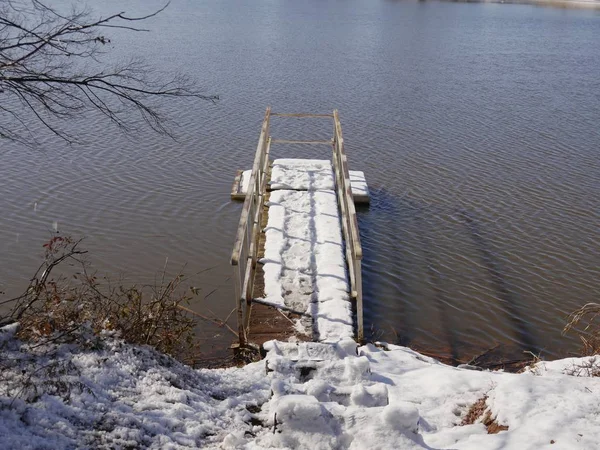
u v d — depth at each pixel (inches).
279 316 351.6
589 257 536.1
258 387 227.1
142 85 831.1
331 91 1159.0
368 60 1489.9
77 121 858.1
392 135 896.3
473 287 477.1
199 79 1202.0
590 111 1055.0
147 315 268.5
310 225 491.5
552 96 1165.7
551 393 201.9
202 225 583.8
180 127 879.1
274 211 520.4
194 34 1800.0
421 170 754.8
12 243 533.6
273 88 1162.0
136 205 623.5
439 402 224.4
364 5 2886.3
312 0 3083.2
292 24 2113.7
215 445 171.6
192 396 199.2
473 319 430.6
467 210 636.7
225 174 720.3
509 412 191.9
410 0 3211.1
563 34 2058.3
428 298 458.3
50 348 201.3
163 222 586.6
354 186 660.7
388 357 284.7
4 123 798.5
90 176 695.1
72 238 546.0
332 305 363.3
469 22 2314.2
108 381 191.9
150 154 768.3
